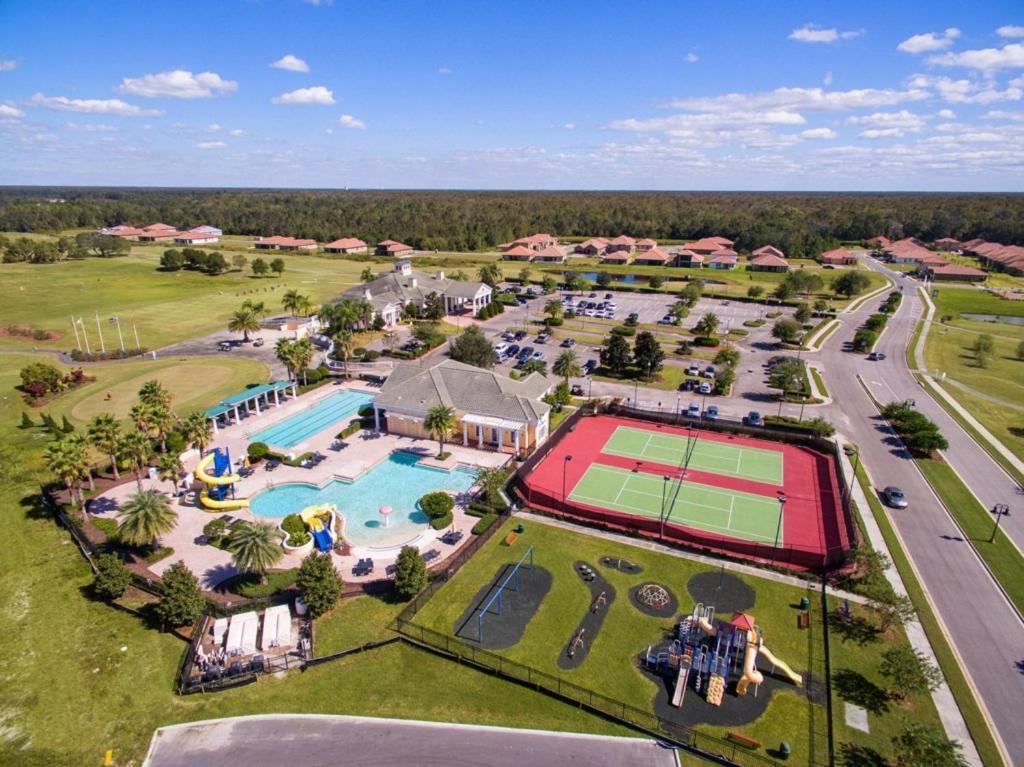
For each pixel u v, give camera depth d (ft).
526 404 265.75
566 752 128.36
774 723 134.92
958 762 113.70
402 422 284.00
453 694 143.02
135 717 136.77
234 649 153.17
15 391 337.52
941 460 260.21
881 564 177.78
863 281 603.67
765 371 384.06
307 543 195.93
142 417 242.37
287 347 321.32
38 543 202.59
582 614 168.66
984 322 517.96
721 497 233.76
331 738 131.34
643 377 369.91
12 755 127.03
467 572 186.39
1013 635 160.15
